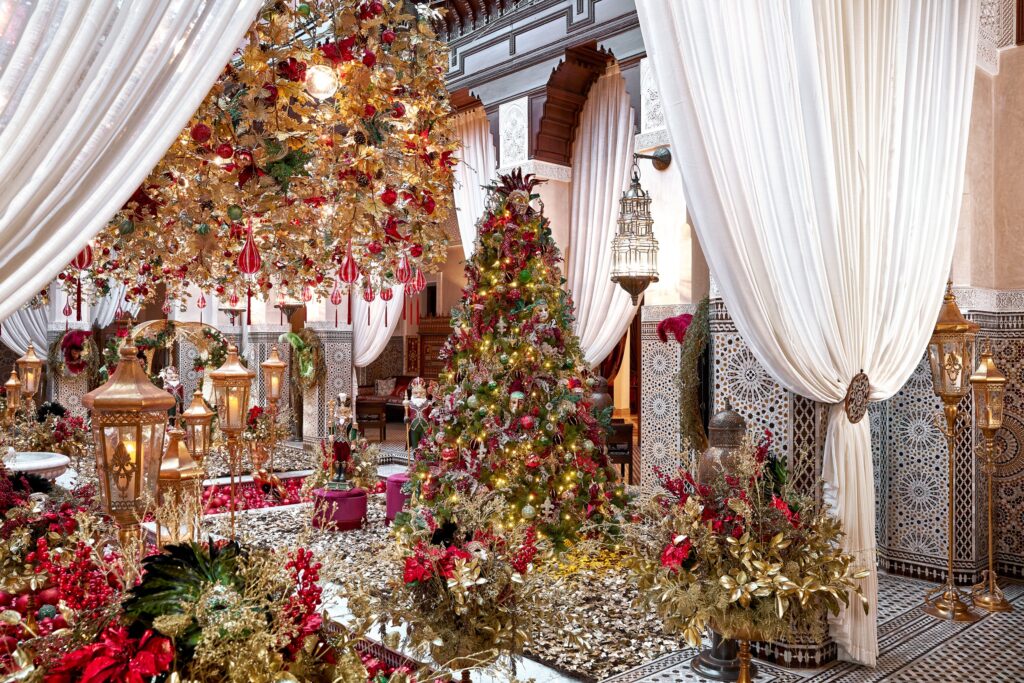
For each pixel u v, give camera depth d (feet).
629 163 21.57
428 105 7.11
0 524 7.92
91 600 4.85
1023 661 10.01
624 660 9.78
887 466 14.49
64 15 3.88
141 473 5.73
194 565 4.73
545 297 14.53
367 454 18.99
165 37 4.34
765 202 9.36
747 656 8.32
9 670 4.23
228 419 9.37
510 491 13.61
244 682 4.34
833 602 8.19
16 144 3.76
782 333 9.16
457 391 14.28
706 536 8.21
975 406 13.58
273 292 26.68
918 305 11.72
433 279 43.78
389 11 6.64
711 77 8.63
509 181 15.10
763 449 9.26
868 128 10.85
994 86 14.87
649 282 17.39
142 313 29.66
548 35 21.62
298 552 5.09
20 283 3.97
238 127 5.70
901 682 9.29
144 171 4.32
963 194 14.11
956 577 13.71
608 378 33.35
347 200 6.65
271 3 5.84
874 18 11.17
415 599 6.94
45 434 18.37
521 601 7.02
